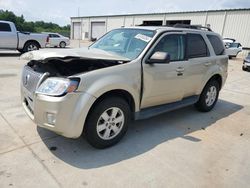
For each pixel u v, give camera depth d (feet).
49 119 9.37
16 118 13.57
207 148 11.66
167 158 10.48
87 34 148.56
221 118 16.15
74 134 9.53
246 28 86.58
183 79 13.73
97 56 10.37
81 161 9.79
